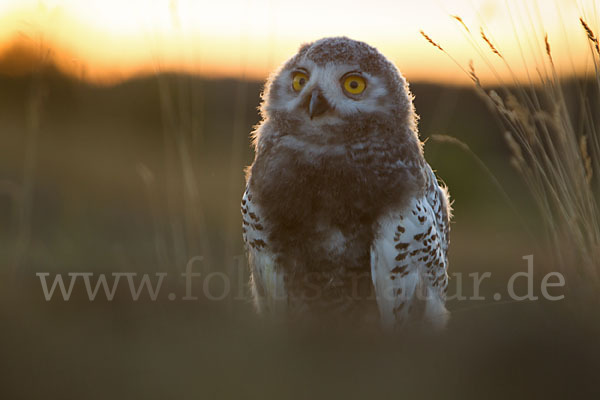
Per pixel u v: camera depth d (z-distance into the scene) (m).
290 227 7.39
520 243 11.95
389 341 6.47
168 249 9.89
